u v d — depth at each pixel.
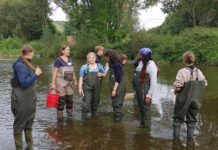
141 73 8.52
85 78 9.67
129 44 37.94
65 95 9.77
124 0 43.38
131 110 10.66
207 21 46.88
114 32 43.50
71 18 47.72
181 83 7.45
